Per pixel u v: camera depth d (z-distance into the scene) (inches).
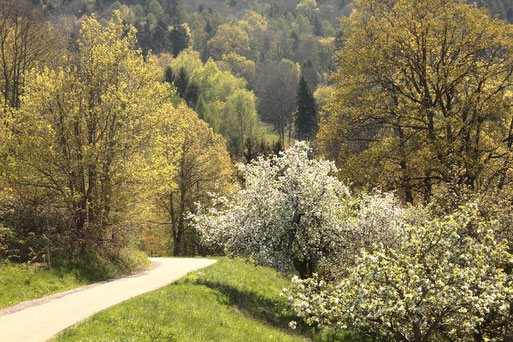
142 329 531.2
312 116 3816.4
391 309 462.3
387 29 1264.8
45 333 496.1
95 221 1016.2
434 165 1091.3
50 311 605.9
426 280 465.1
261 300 865.5
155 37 7273.6
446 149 1066.7
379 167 1202.6
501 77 1228.5
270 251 821.2
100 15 7032.5
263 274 1183.6
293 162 854.5
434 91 1248.2
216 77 5561.0
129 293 739.4
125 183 1038.4
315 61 7637.8
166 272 1039.6
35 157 927.7
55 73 1027.3
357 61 1309.1
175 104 4192.9
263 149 2775.6
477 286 489.1
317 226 814.5
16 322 547.5
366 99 1270.9
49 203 981.2
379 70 1259.2
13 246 847.1
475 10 1170.6
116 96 1026.7
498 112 1146.0
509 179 1098.1
